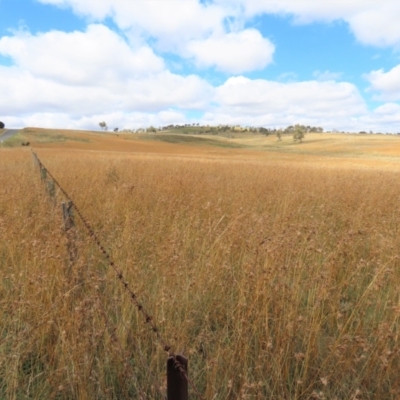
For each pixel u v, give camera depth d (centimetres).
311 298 351
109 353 289
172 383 175
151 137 12331
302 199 802
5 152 3253
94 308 291
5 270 388
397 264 426
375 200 792
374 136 14425
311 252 415
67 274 350
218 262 407
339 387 274
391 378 276
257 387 254
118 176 1149
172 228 528
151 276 395
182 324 313
